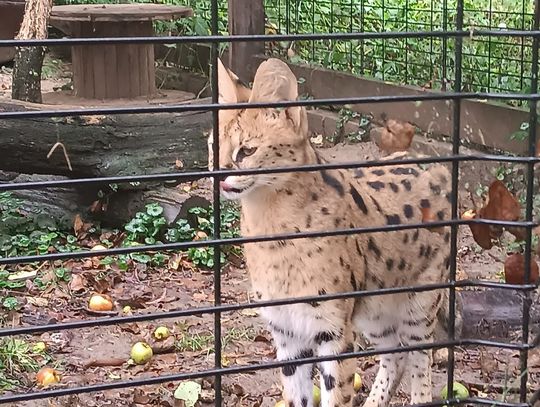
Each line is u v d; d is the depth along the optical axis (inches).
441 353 111.3
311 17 213.2
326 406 91.9
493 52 177.3
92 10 189.5
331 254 87.7
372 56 202.1
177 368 112.2
